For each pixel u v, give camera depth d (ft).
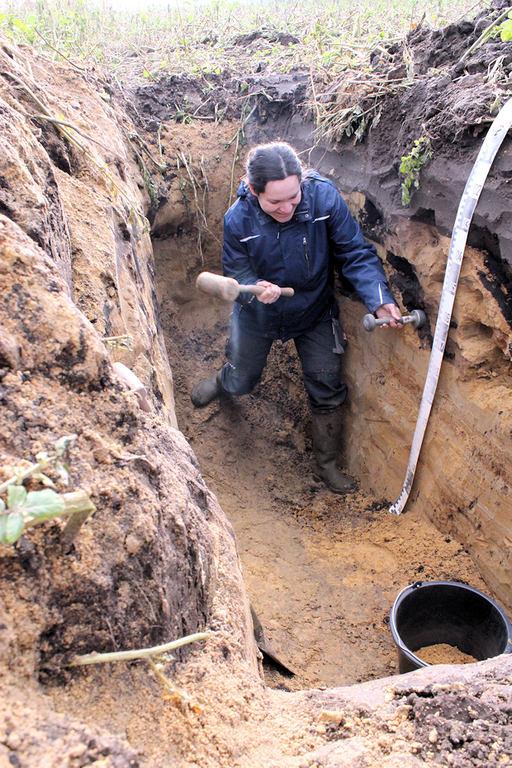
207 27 17.22
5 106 5.15
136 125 13.21
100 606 3.02
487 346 8.43
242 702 3.61
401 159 8.84
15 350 3.20
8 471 2.75
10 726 2.40
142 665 3.28
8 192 4.35
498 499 8.54
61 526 2.93
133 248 8.46
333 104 10.69
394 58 9.83
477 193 7.39
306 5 18.08
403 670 7.89
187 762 3.01
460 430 9.14
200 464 13.75
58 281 3.51
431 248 8.91
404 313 10.11
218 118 13.83
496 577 8.79
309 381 12.18
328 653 8.95
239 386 13.01
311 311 11.02
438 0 13.82
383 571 10.28
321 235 9.88
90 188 7.47
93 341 3.51
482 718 3.58
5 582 2.75
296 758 3.30
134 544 3.24
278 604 9.96
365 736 3.55
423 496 10.52
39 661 2.80
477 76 8.16
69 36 14.33
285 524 12.26
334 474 12.80
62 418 3.27
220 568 4.63
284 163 8.35
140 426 3.90
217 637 4.04
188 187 13.67
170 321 14.85
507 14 8.39
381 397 11.30
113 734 2.81
